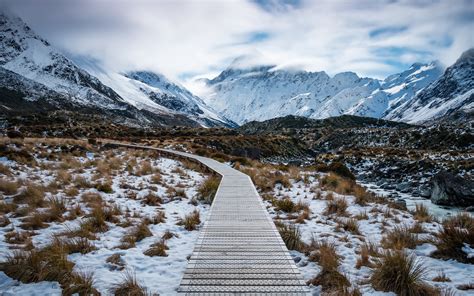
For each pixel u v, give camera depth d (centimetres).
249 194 1171
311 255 638
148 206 1037
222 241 684
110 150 2778
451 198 1630
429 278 550
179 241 734
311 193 1339
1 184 1059
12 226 757
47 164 1639
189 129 7631
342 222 881
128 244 682
